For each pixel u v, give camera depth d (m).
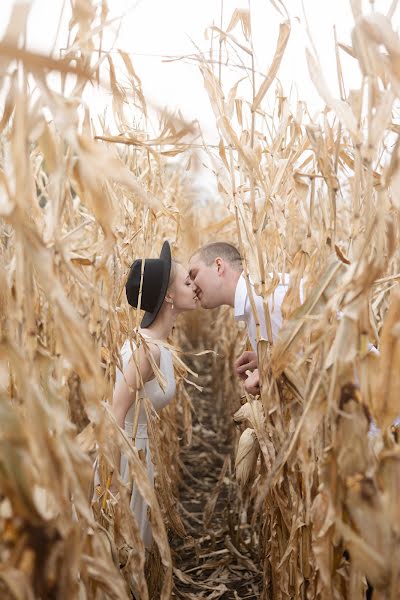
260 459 1.95
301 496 1.64
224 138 1.70
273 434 1.69
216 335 5.80
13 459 1.01
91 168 1.07
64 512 1.09
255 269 1.73
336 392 1.23
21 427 1.01
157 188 2.39
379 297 1.80
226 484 3.84
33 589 1.04
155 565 2.35
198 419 5.01
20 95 0.97
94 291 1.48
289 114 1.83
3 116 1.14
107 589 1.27
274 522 1.90
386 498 1.17
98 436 1.26
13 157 0.98
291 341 1.41
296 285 1.61
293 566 1.73
